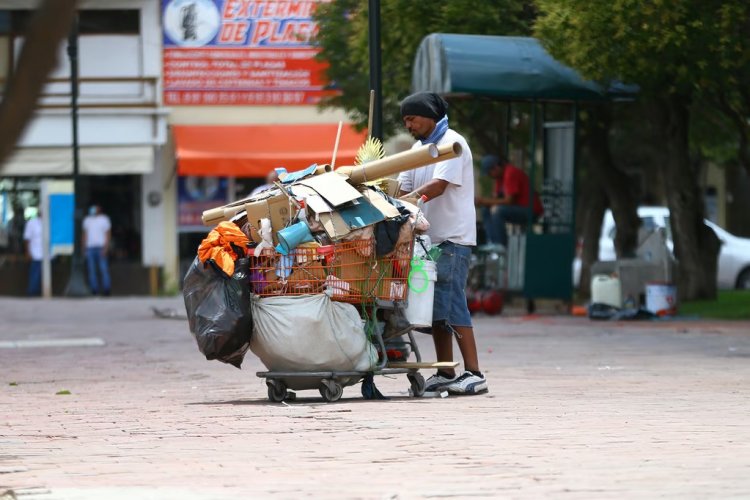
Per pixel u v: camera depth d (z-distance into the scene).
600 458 15.45
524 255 51.44
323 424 18.91
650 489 13.35
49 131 83.94
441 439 17.16
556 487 13.49
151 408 21.98
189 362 32.72
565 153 51.84
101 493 13.31
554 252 50.91
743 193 105.31
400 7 50.22
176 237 87.44
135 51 86.44
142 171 84.50
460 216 22.94
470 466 14.91
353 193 21.47
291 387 22.41
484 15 49.75
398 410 20.58
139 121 84.56
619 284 48.16
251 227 21.64
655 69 41.75
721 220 104.38
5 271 85.06
